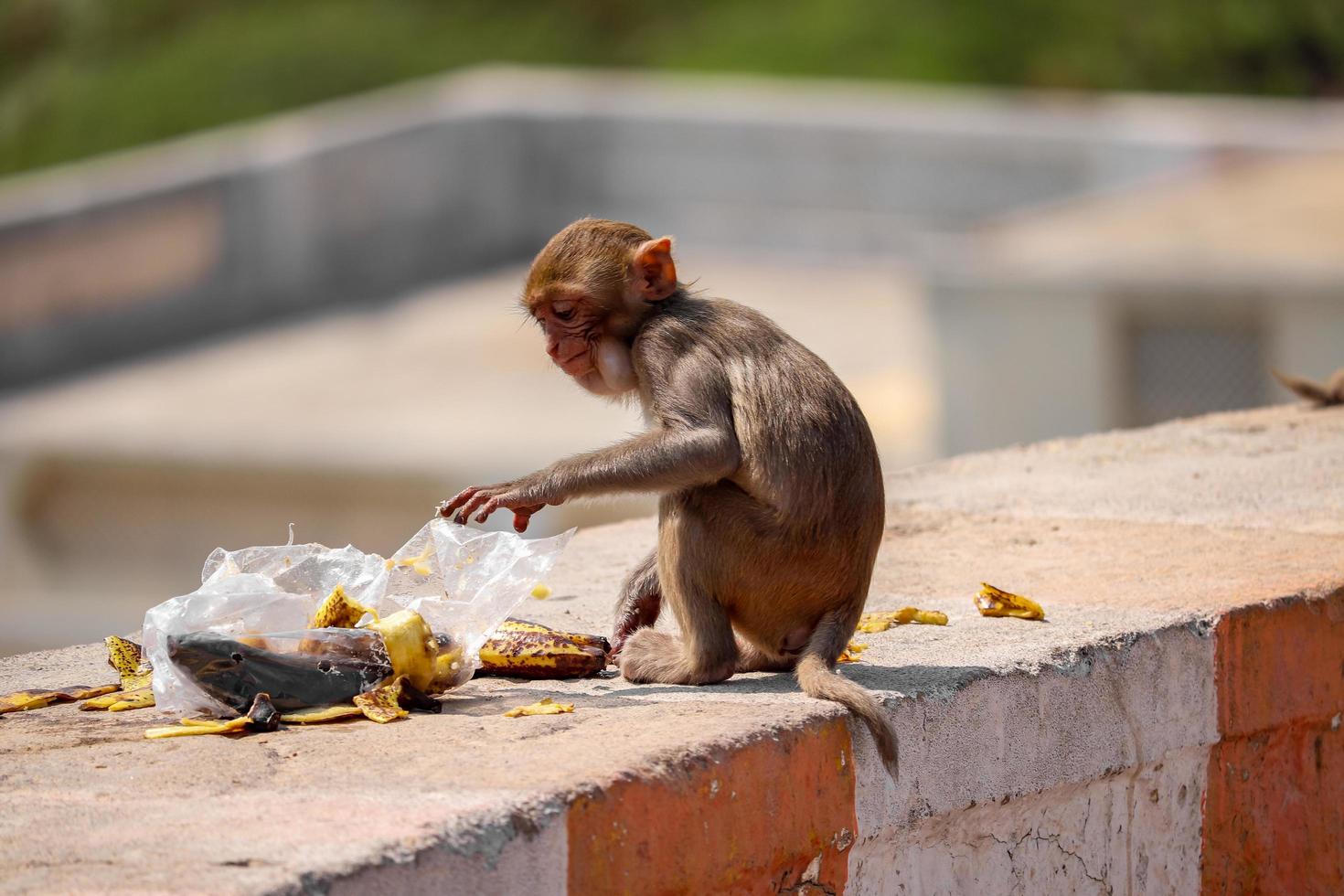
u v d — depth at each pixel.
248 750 6.24
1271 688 8.29
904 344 32.47
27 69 52.28
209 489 27.16
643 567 8.00
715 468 6.93
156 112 48.94
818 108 39.28
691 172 40.03
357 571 7.26
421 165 39.50
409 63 49.91
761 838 6.26
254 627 6.82
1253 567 8.95
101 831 5.39
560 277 7.38
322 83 49.41
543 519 23.22
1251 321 25.31
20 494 27.73
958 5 48.44
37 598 27.53
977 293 26.67
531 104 40.56
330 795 5.67
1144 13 47.72
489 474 25.19
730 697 6.90
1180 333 25.75
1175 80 46.56
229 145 41.34
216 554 7.23
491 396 29.75
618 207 40.59
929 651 7.46
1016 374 26.61
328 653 6.73
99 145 48.91
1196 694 7.95
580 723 6.50
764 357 7.14
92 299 34.72
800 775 6.41
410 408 29.19
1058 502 10.91
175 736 6.46
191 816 5.50
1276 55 47.03
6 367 33.66
